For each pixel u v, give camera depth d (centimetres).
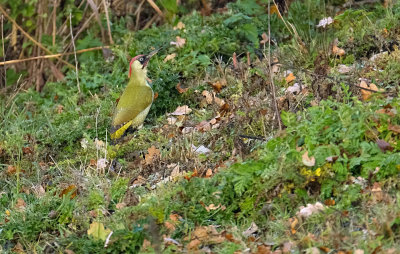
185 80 1387
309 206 878
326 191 896
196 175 1034
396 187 869
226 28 1480
